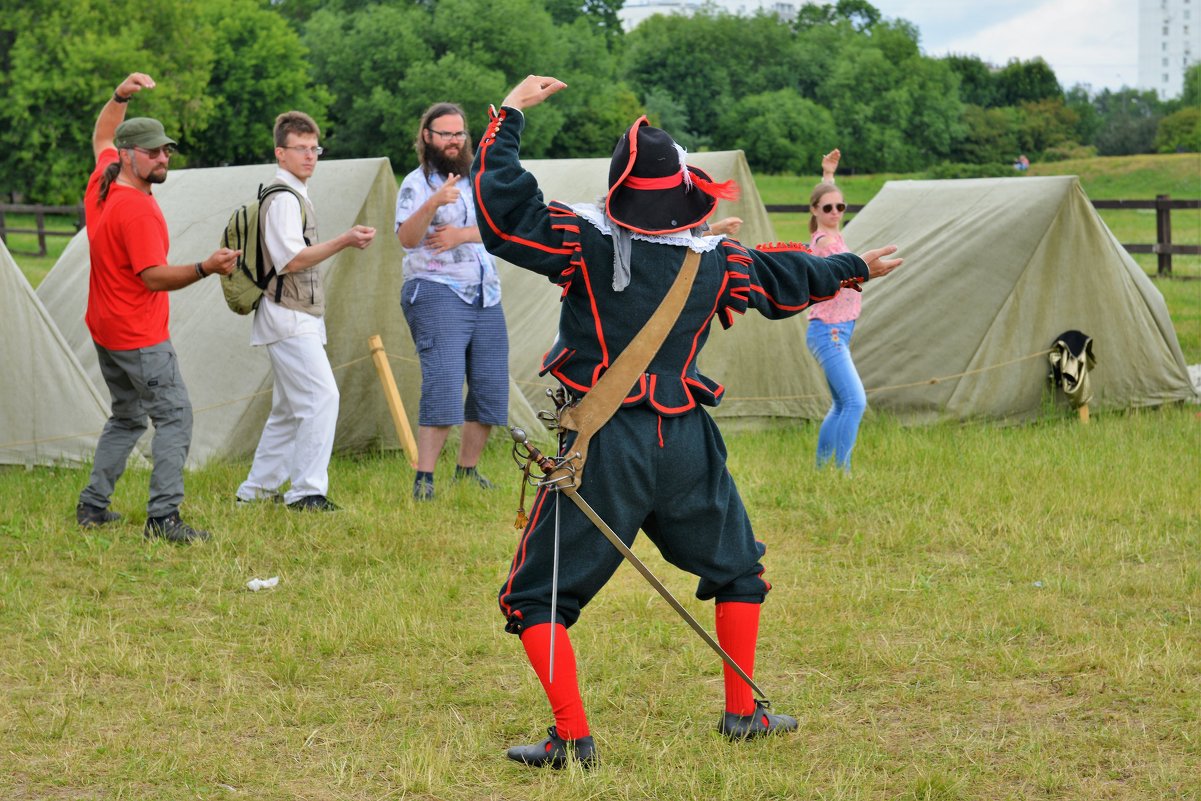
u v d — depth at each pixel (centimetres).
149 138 594
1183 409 954
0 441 751
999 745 383
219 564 571
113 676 443
